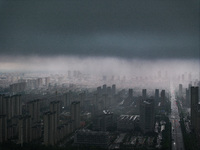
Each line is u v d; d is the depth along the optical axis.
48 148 191.38
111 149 194.25
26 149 191.50
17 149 192.62
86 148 195.12
